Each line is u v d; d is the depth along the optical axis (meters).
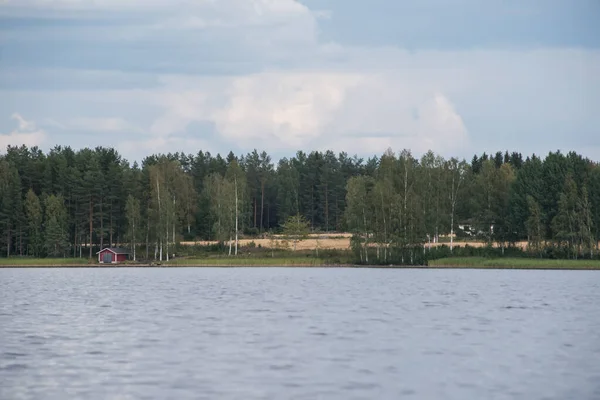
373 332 89.19
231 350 75.94
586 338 84.50
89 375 64.00
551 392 58.00
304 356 72.50
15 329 92.94
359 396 56.66
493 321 100.69
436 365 68.06
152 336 86.12
